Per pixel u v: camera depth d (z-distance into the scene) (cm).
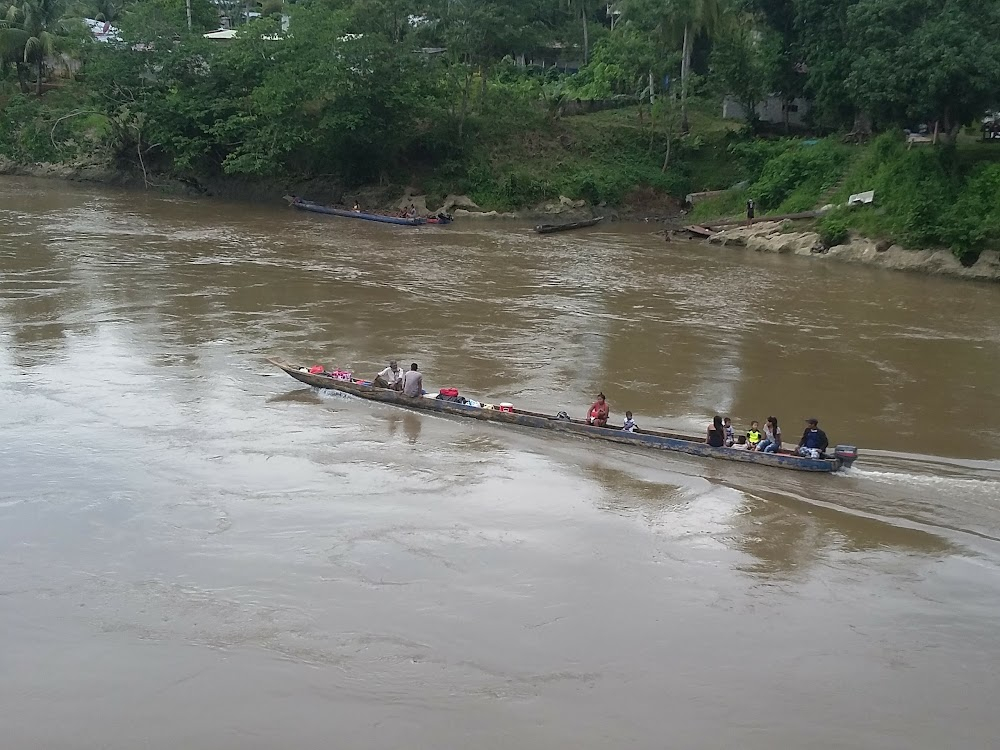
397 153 5572
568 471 1711
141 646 1127
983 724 1033
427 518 1495
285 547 1381
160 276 3219
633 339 2616
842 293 3309
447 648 1140
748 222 4575
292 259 3662
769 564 1378
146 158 5816
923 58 3812
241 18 8481
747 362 2422
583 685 1078
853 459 1711
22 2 6544
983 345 2645
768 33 5416
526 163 5609
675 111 5859
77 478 1602
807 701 1063
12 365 2178
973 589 1317
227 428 1861
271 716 1006
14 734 973
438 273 3497
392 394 2028
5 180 5841
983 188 3878
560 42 7231
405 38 5453
